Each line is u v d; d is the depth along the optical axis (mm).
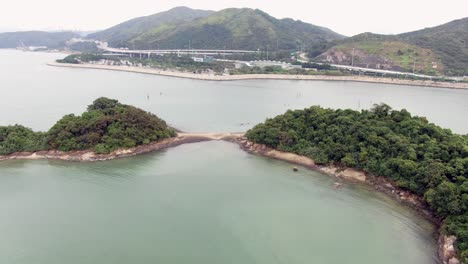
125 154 108875
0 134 110188
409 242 67625
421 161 85938
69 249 63625
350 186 90312
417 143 93438
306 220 74250
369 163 92812
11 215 74438
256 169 101312
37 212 75688
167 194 84125
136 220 72750
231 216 74938
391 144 94312
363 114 111562
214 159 108750
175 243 65500
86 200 81000
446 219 69062
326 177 95812
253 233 69125
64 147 107250
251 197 83750
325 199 83750
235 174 97375
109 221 72375
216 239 66938
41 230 69250
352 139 101375
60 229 69625
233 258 61656
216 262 60531
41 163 102688
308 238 68000
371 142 97562
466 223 64812
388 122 104562
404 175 84875
